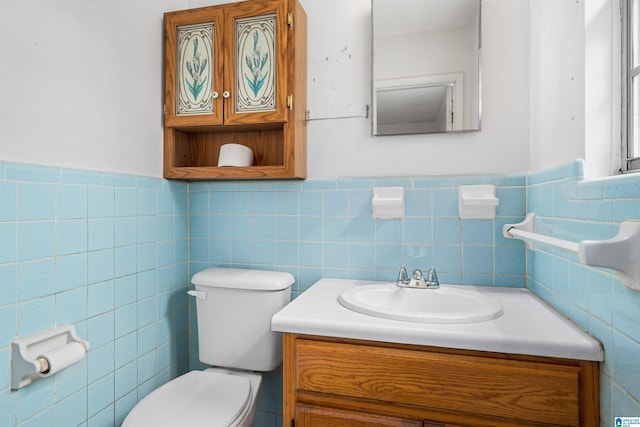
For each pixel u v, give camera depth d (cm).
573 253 61
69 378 103
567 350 75
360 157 143
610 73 84
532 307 103
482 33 132
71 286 105
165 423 99
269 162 151
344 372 90
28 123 93
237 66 138
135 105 131
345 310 101
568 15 94
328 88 146
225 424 99
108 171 119
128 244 127
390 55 138
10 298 88
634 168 78
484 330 83
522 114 128
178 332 155
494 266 130
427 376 84
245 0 136
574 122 90
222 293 137
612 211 67
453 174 134
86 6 111
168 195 149
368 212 141
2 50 87
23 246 91
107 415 117
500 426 80
